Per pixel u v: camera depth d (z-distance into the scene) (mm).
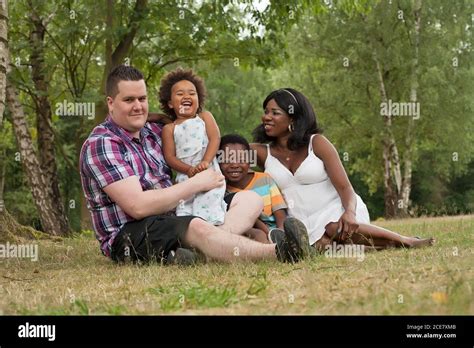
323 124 28594
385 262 4859
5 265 6328
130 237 5727
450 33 26266
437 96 26281
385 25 26250
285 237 5141
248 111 39031
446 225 9492
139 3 15016
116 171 5770
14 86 14133
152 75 17078
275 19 15555
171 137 6105
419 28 26531
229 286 4184
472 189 39688
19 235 9570
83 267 5961
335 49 27125
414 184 40125
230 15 15969
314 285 3895
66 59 16625
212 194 5781
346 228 6051
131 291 4324
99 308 3748
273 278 4418
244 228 5758
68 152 32312
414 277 4012
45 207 14195
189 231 5508
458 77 26922
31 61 15727
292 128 6383
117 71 5996
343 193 6223
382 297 3480
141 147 6062
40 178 14266
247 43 16312
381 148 30484
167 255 5582
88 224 15867
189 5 16141
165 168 6137
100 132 5977
